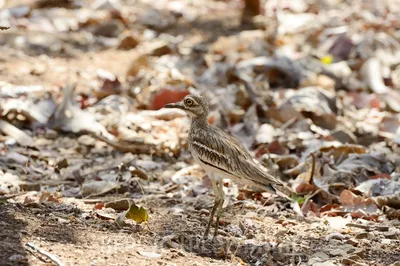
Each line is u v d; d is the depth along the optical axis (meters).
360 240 9.48
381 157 12.20
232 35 18.62
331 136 13.26
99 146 12.79
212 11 20.42
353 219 10.48
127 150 12.63
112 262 8.16
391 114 14.62
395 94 15.34
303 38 18.36
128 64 16.61
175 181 11.55
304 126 13.65
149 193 11.12
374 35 18.00
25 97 13.89
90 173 11.73
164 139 12.89
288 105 14.03
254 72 15.66
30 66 15.98
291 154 12.77
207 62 16.78
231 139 9.43
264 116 14.13
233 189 11.13
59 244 8.54
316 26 18.88
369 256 9.04
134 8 20.25
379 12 20.77
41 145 12.74
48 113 13.52
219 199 9.27
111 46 17.77
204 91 14.67
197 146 9.35
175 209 10.38
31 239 8.56
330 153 12.30
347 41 17.44
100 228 9.26
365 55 17.09
